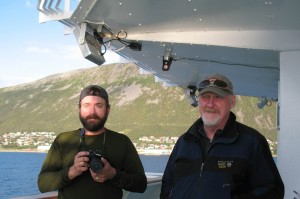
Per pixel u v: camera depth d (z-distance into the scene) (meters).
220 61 4.00
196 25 3.16
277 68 4.03
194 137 1.77
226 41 3.16
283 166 2.99
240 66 4.17
